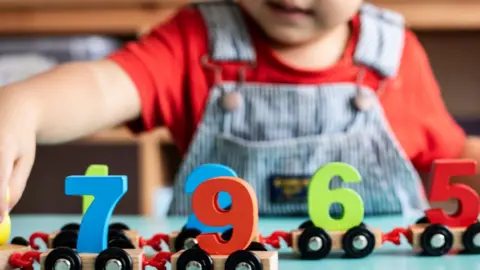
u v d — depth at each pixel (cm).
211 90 110
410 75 119
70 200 216
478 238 70
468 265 67
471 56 216
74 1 192
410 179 111
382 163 111
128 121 107
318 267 66
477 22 186
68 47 189
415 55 122
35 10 195
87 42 190
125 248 66
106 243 66
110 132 194
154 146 194
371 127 112
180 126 111
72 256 63
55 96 89
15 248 66
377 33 116
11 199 72
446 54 217
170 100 109
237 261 62
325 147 109
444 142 119
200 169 71
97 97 97
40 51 190
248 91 110
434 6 186
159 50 110
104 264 63
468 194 73
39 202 216
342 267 66
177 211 108
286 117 110
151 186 194
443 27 193
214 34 111
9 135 74
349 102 112
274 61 110
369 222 92
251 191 64
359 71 112
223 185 64
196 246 64
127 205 211
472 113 218
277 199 105
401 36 119
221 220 64
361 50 113
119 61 105
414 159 120
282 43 110
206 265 62
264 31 109
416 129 118
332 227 71
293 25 103
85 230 66
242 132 109
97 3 191
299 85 111
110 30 196
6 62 189
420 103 120
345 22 109
